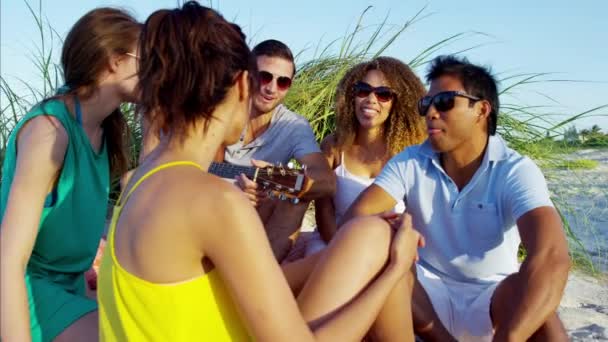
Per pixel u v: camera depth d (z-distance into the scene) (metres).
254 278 1.42
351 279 1.81
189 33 1.50
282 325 1.44
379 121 3.60
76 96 2.23
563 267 2.25
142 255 1.44
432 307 2.54
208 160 1.55
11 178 2.12
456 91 2.57
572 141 5.59
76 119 2.22
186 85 1.48
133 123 4.82
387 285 1.81
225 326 1.50
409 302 2.02
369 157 3.69
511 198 2.53
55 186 2.17
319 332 1.66
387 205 2.83
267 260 1.44
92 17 2.24
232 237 1.41
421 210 2.77
